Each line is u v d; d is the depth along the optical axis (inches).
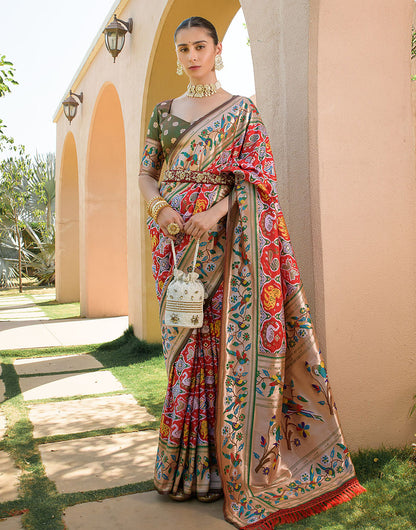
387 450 97.8
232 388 81.7
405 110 102.2
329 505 79.5
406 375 101.3
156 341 219.3
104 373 179.3
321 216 94.7
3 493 87.1
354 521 75.5
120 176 335.9
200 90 88.8
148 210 87.5
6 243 651.5
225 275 83.4
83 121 331.6
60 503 82.8
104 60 275.9
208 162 85.6
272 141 108.9
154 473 88.2
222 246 87.3
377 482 86.2
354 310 97.2
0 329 289.9
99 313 340.8
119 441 112.1
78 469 96.9
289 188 103.2
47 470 96.6
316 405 85.4
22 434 116.1
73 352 220.4
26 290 605.9
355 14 96.1
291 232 102.9
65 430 119.6
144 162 95.0
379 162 99.8
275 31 106.4
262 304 82.5
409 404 101.4
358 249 97.7
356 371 97.2
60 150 433.1
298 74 98.2
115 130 316.8
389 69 100.3
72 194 452.1
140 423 124.1
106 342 236.7
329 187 95.7
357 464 92.9
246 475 79.3
